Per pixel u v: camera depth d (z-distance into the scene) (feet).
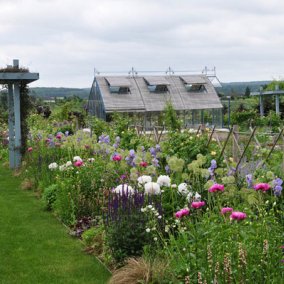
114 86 137.69
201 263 15.38
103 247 21.48
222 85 155.22
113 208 21.08
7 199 35.35
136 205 20.44
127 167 27.94
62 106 93.81
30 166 42.22
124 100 138.72
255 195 19.21
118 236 19.81
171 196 22.62
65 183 28.91
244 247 14.46
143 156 28.55
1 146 68.64
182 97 147.23
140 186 22.67
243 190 20.34
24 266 21.03
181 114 145.59
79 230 25.17
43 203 32.30
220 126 148.36
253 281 14.10
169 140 31.14
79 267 20.70
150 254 18.67
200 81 149.59
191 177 24.84
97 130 55.31
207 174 21.50
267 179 22.06
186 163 27.27
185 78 150.20
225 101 158.81
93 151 37.29
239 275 13.98
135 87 143.23
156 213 19.43
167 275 16.75
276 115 106.22
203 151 28.32
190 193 20.74
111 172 28.66
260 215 16.60
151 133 46.78
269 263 14.15
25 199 35.19
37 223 28.19
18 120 49.96
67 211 27.63
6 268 20.84
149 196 21.30
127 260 19.29
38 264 21.22
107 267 20.40
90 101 144.77
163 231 19.76
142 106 138.92
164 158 28.89
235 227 15.38
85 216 26.89
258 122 105.40
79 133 39.52
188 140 29.35
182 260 16.11
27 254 22.61
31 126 66.64
